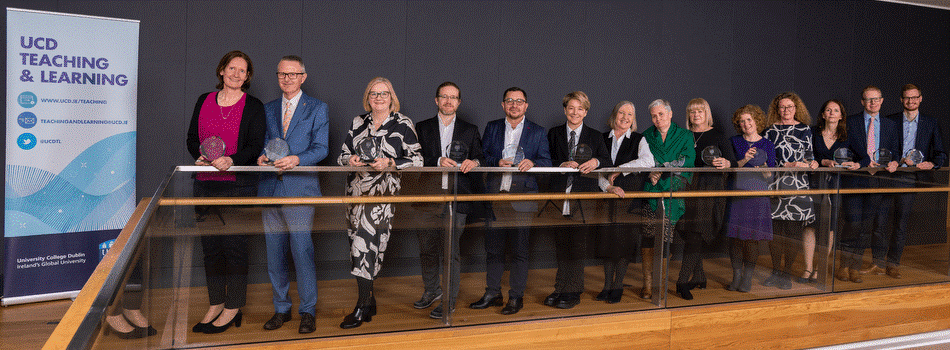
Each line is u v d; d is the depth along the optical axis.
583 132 4.02
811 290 3.79
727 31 6.14
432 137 3.94
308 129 3.47
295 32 4.95
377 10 5.13
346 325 2.96
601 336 3.35
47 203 4.14
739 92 6.20
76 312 1.92
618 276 3.40
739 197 3.59
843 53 6.53
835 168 3.79
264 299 2.83
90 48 4.21
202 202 2.71
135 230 2.15
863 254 3.91
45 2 4.33
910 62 6.77
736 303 3.61
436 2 5.28
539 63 5.59
